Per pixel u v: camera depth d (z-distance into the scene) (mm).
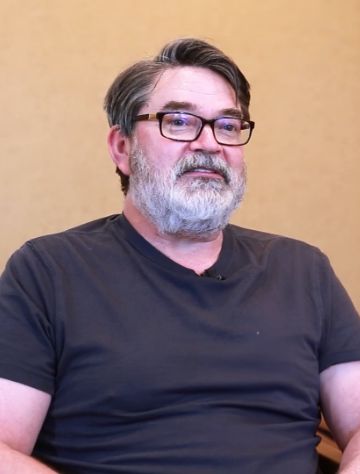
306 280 1244
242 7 1906
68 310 1057
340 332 1224
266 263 1233
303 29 1982
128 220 1228
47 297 1065
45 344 1041
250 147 1932
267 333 1129
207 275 1178
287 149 1977
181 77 1182
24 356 1015
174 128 1166
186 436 1017
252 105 1930
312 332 1187
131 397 1021
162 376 1035
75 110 1729
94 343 1032
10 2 1657
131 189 1225
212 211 1136
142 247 1160
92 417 1023
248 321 1129
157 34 1812
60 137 1718
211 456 1002
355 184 2064
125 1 1770
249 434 1046
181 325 1083
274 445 1055
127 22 1774
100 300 1080
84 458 1022
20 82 1674
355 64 2055
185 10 1840
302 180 1999
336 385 1200
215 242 1229
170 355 1053
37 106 1692
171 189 1139
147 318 1076
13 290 1069
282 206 1979
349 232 2064
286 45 1963
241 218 1931
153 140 1167
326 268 1293
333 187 2039
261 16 1930
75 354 1033
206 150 1150
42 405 1022
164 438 1011
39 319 1043
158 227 1175
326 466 1188
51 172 1715
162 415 1030
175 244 1203
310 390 1154
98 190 1762
